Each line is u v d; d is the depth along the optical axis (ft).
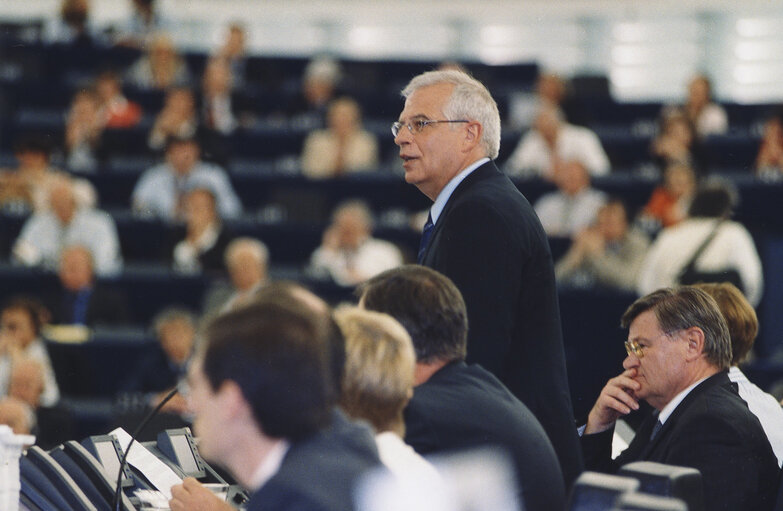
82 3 90.74
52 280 61.31
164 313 56.08
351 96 85.81
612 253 61.11
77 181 72.69
